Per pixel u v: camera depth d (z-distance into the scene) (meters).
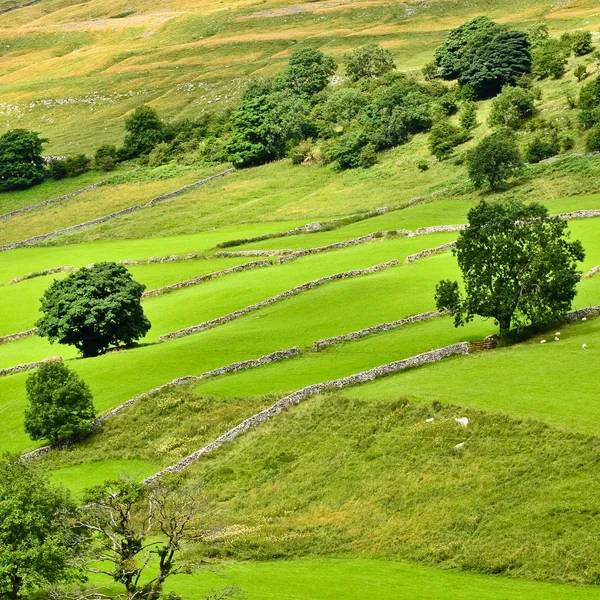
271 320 174.50
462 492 101.19
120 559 79.06
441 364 133.38
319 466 115.69
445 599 82.06
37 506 80.38
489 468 103.75
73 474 129.50
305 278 199.62
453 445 110.69
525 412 111.69
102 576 91.50
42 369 140.88
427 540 94.75
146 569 94.00
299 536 100.62
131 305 180.50
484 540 92.00
